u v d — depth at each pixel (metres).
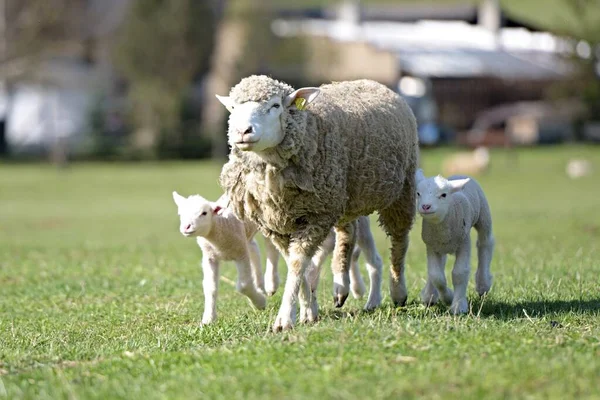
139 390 7.53
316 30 73.06
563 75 65.00
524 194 38.00
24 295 14.14
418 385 7.13
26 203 38.00
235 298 12.94
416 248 19.19
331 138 10.34
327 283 13.64
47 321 11.79
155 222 29.09
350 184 10.75
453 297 10.89
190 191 41.31
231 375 7.69
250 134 9.54
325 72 68.62
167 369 8.23
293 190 10.13
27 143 69.06
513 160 53.19
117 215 31.98
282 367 7.84
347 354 8.05
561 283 12.68
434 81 68.75
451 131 67.56
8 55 62.94
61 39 67.25
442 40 78.00
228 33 68.31
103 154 63.84
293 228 10.41
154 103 65.88
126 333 10.70
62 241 23.44
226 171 10.44
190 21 65.94
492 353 8.05
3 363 8.92
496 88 69.38
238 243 11.01
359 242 11.87
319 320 10.62
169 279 15.05
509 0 77.12
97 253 20.00
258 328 10.26
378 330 8.90
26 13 63.72
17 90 69.31
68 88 70.06
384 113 11.24
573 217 26.06
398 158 11.30
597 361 7.72
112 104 70.88
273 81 9.98
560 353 8.02
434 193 10.44
